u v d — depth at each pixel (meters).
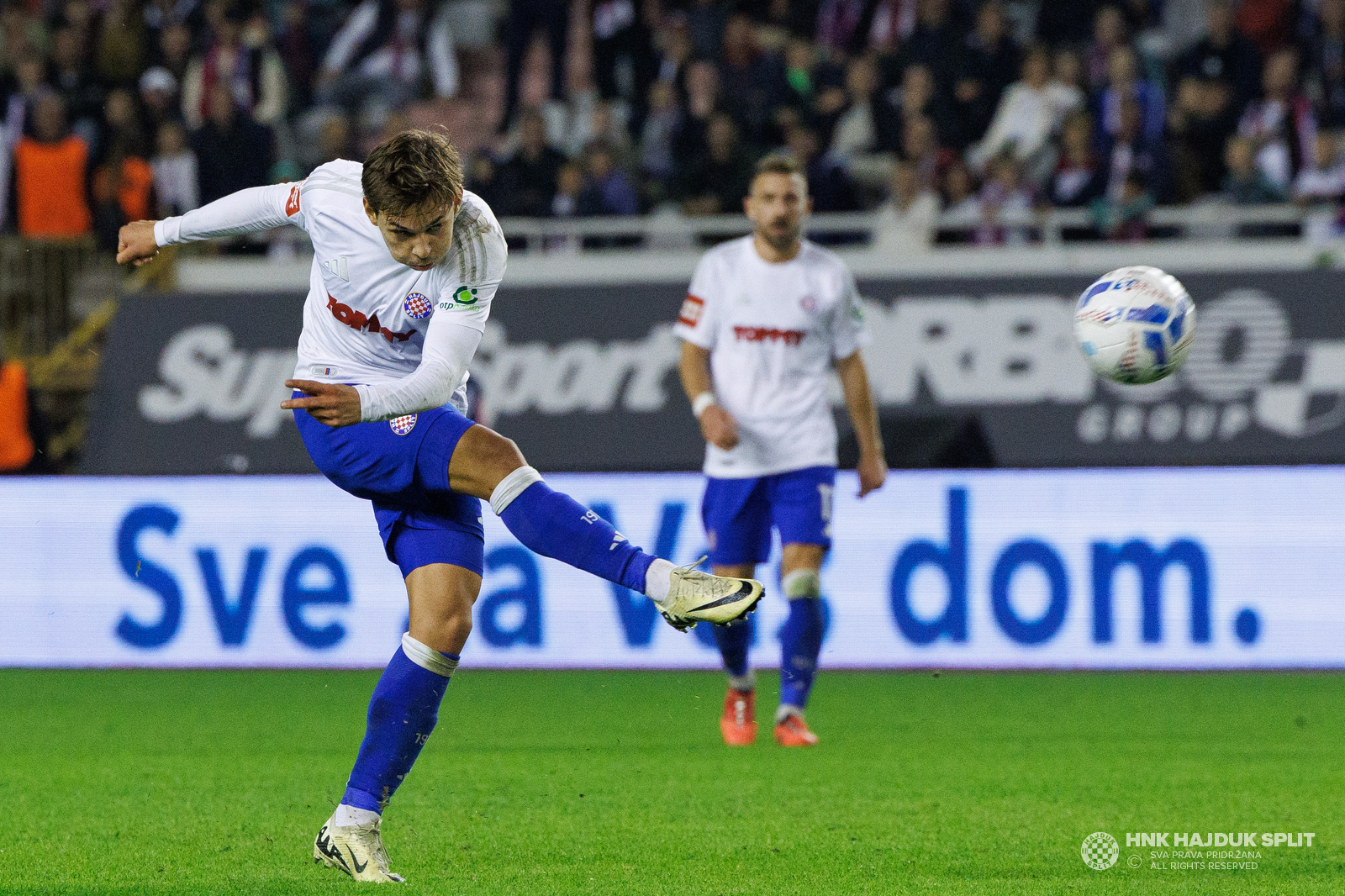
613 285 35.16
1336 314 33.44
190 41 48.84
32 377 39.09
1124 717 25.69
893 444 34.03
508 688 30.02
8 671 33.06
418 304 12.97
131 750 22.48
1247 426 33.12
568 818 16.47
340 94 49.75
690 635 31.47
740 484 23.00
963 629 31.22
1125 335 16.02
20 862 14.07
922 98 45.69
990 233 42.47
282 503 32.31
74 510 33.06
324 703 28.08
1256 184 42.53
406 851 14.60
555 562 31.77
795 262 22.88
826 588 31.53
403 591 31.92
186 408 35.22
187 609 32.59
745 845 14.87
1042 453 33.56
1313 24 47.19
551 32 49.03
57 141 43.88
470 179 44.72
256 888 12.74
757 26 49.53
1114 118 43.84
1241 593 30.78
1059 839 15.16
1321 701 27.72
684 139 45.53
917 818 16.39
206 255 41.81
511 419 34.66
